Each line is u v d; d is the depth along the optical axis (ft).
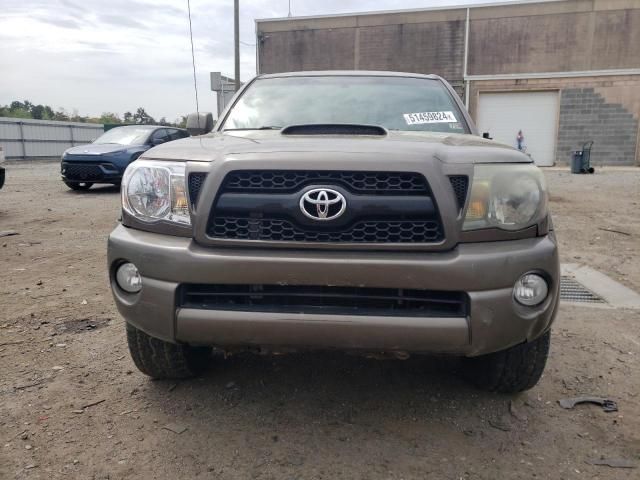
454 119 11.57
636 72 73.00
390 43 84.74
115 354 11.27
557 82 75.72
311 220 7.32
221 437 8.32
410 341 7.27
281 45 89.45
